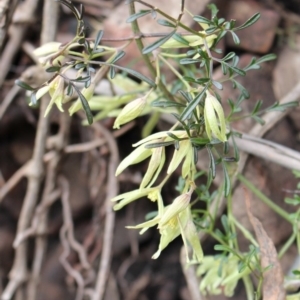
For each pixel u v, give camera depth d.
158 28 0.29
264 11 0.31
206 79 0.18
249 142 0.27
